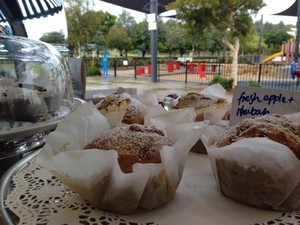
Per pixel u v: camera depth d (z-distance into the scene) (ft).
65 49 7.36
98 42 44.16
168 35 48.21
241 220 1.92
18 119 3.58
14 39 4.60
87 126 2.53
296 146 2.08
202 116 3.63
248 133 2.32
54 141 2.31
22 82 3.84
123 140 2.22
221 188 2.27
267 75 27.14
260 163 1.98
